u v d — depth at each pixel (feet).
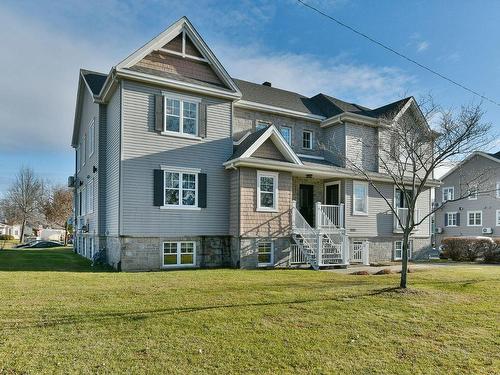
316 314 21.62
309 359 15.05
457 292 29.60
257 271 41.78
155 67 45.93
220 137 49.62
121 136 42.86
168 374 13.33
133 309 21.79
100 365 13.92
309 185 59.72
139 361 14.37
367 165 61.31
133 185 43.06
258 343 16.62
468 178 92.53
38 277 33.04
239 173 47.03
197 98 48.16
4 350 15.10
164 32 46.34
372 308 23.48
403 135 45.09
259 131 50.93
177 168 45.96
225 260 48.26
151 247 43.45
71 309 21.48
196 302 23.88
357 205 59.16
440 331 19.25
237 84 61.62
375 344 17.04
